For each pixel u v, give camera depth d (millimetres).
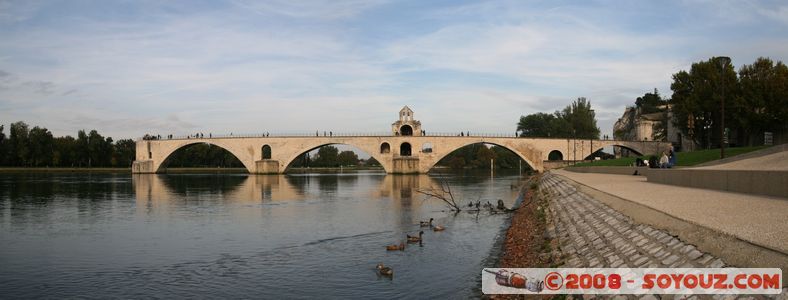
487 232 39625
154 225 44750
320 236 38438
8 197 71438
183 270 28000
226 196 75188
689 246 15055
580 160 162250
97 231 41531
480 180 123500
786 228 14891
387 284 24453
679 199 25656
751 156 56438
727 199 24859
